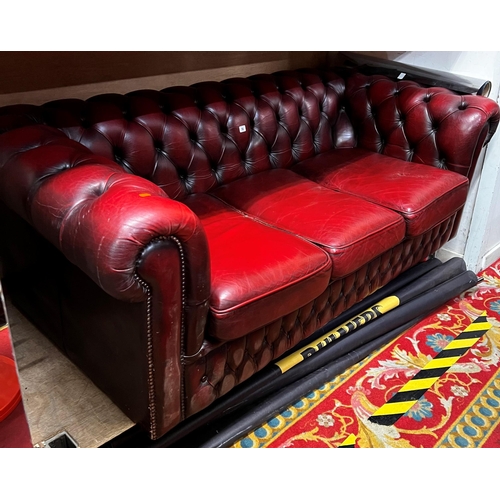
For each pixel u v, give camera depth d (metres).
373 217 1.89
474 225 2.49
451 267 2.40
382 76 2.55
